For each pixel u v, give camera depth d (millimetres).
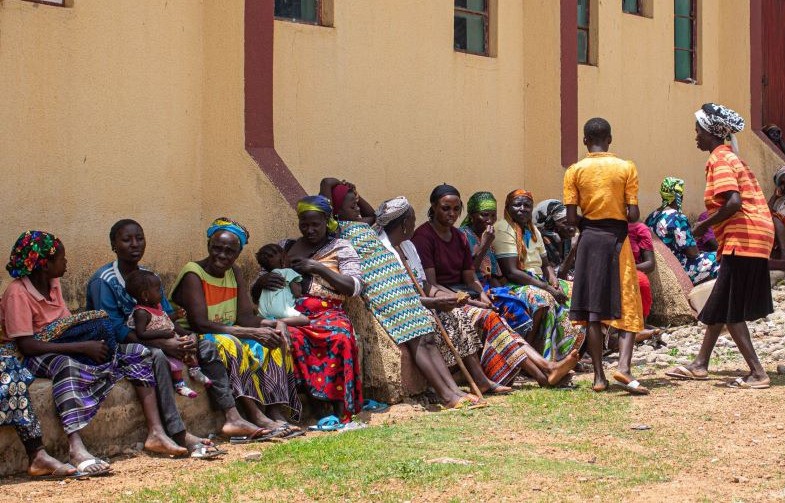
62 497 4980
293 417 6746
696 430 6332
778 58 15406
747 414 6730
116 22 7570
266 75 8156
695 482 5238
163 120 7914
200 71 8180
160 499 4906
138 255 6285
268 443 6176
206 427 6281
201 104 8195
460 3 10281
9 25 6953
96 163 7484
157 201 7895
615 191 7387
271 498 4926
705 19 13242
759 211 7617
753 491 5082
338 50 9031
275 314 6895
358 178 9234
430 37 9859
